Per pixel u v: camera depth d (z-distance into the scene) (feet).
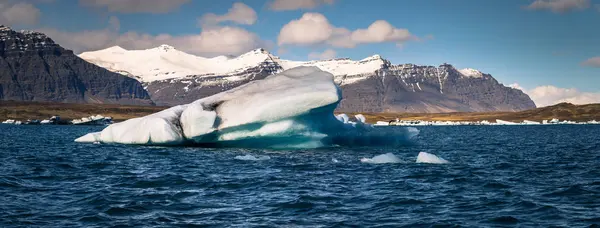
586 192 72.84
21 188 75.51
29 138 233.55
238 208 62.08
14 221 54.13
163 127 149.38
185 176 89.71
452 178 87.81
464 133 336.08
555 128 446.60
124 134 162.20
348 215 58.44
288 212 59.93
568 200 66.69
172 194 71.61
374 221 55.57
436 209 61.52
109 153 134.92
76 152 139.95
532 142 214.90
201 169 99.81
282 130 135.64
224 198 68.54
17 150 150.30
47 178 87.56
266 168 100.99
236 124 136.77
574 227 52.54
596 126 510.17
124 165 107.55
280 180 84.69
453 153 149.28
